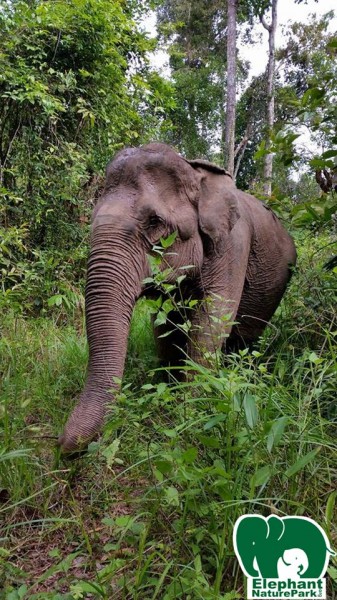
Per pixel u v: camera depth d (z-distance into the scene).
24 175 6.66
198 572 1.81
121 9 7.49
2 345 4.16
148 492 2.22
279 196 4.96
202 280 3.86
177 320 4.10
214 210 3.82
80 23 6.85
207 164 3.96
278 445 2.41
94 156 7.34
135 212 3.37
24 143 6.58
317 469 2.31
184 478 1.99
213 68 24.64
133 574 2.02
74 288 6.28
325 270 4.59
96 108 7.21
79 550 2.30
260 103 25.83
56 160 6.80
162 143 3.73
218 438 2.40
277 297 5.01
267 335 4.75
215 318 3.12
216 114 24.88
